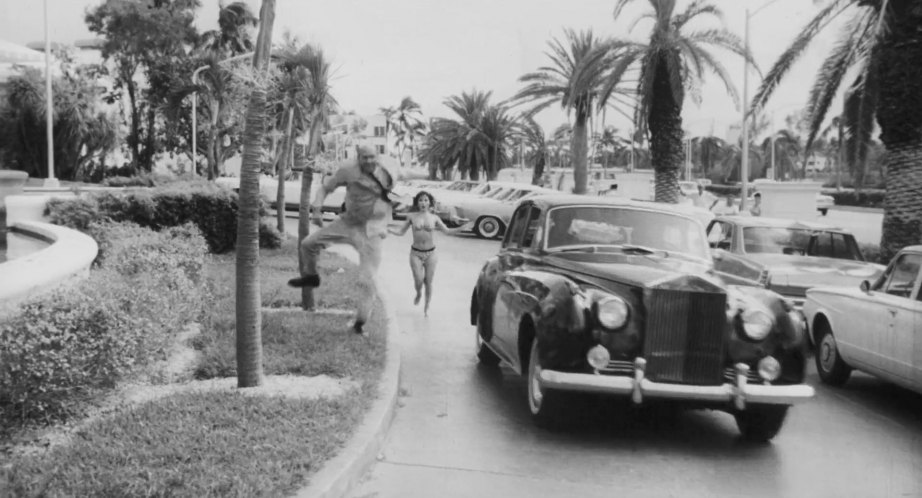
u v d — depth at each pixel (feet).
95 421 18.47
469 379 26.55
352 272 46.57
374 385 22.63
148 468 15.39
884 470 18.92
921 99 46.80
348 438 18.16
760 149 249.75
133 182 84.58
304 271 29.19
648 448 20.16
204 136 143.23
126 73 141.38
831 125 64.54
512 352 23.52
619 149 304.09
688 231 24.94
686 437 21.24
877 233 91.71
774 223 38.52
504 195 85.61
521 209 27.86
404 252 65.72
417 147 343.67
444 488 16.99
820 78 52.65
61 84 116.37
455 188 103.40
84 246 29.76
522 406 23.49
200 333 27.96
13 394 18.02
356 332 29.09
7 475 15.01
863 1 49.49
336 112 50.98
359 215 28.55
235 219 54.08
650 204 25.76
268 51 21.91
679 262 23.27
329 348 26.21
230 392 20.93
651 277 20.15
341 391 21.84
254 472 15.35
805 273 33.14
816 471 18.74
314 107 45.16
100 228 41.65
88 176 130.93
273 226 57.88
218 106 90.27
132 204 51.16
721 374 19.79
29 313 18.72
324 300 35.68
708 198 100.01
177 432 17.43
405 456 18.92
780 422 20.45
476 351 30.86
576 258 22.97
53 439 17.93
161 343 23.03
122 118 146.82
